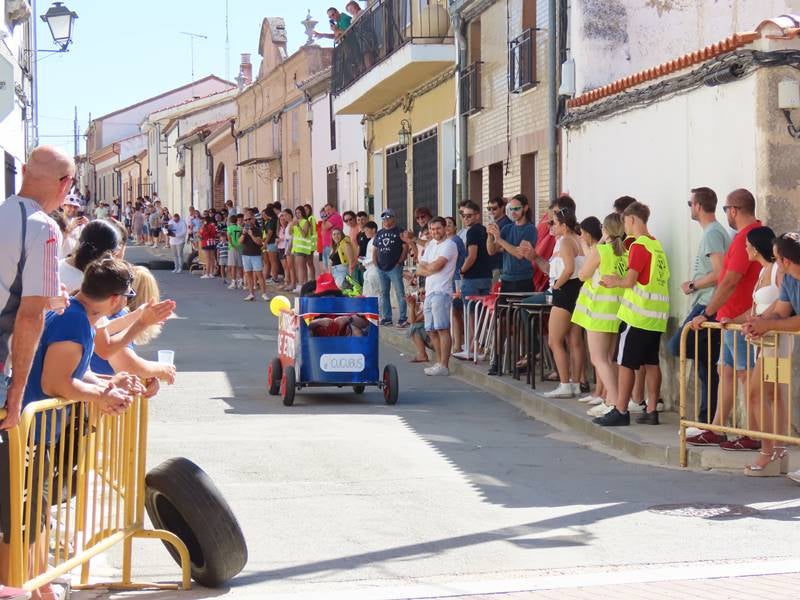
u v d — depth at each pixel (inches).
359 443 436.1
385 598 246.1
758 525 311.3
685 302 486.6
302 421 490.9
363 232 910.4
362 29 1053.8
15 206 213.8
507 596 247.3
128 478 252.5
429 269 631.2
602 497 348.2
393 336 784.9
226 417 501.0
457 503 340.2
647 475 380.8
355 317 545.3
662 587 253.4
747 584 255.6
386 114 1127.6
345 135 1279.5
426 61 896.9
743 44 433.7
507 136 800.9
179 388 587.8
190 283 1378.0
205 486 259.1
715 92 459.2
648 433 431.2
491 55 835.4
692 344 416.5
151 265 1656.0
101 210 2165.4
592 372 553.9
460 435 457.7
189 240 1811.0
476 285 647.8
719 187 458.3
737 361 386.3
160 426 476.1
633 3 631.2
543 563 275.4
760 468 374.9
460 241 646.5
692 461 394.0
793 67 425.4
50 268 212.7
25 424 208.5
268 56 1689.2
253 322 932.0
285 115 1573.6
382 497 347.9
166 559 287.1
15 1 935.7
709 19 616.1
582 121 591.5
